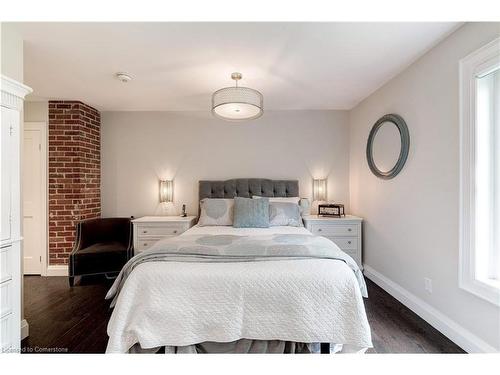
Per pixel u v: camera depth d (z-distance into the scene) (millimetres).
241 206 3457
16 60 1939
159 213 4102
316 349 1749
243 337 1655
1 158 1567
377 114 3201
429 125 2266
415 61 2451
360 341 1612
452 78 2000
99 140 4043
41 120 3578
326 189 4102
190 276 1708
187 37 2035
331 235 3582
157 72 2664
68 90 3182
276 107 3977
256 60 2418
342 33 1994
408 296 2549
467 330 1862
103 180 4066
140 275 1730
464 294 1891
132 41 2090
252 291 1677
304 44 2146
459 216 1922
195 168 4125
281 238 2371
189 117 4113
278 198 3824
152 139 4102
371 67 2582
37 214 3586
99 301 2744
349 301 1679
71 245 3607
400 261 2723
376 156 3184
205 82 2926
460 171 1912
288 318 1657
